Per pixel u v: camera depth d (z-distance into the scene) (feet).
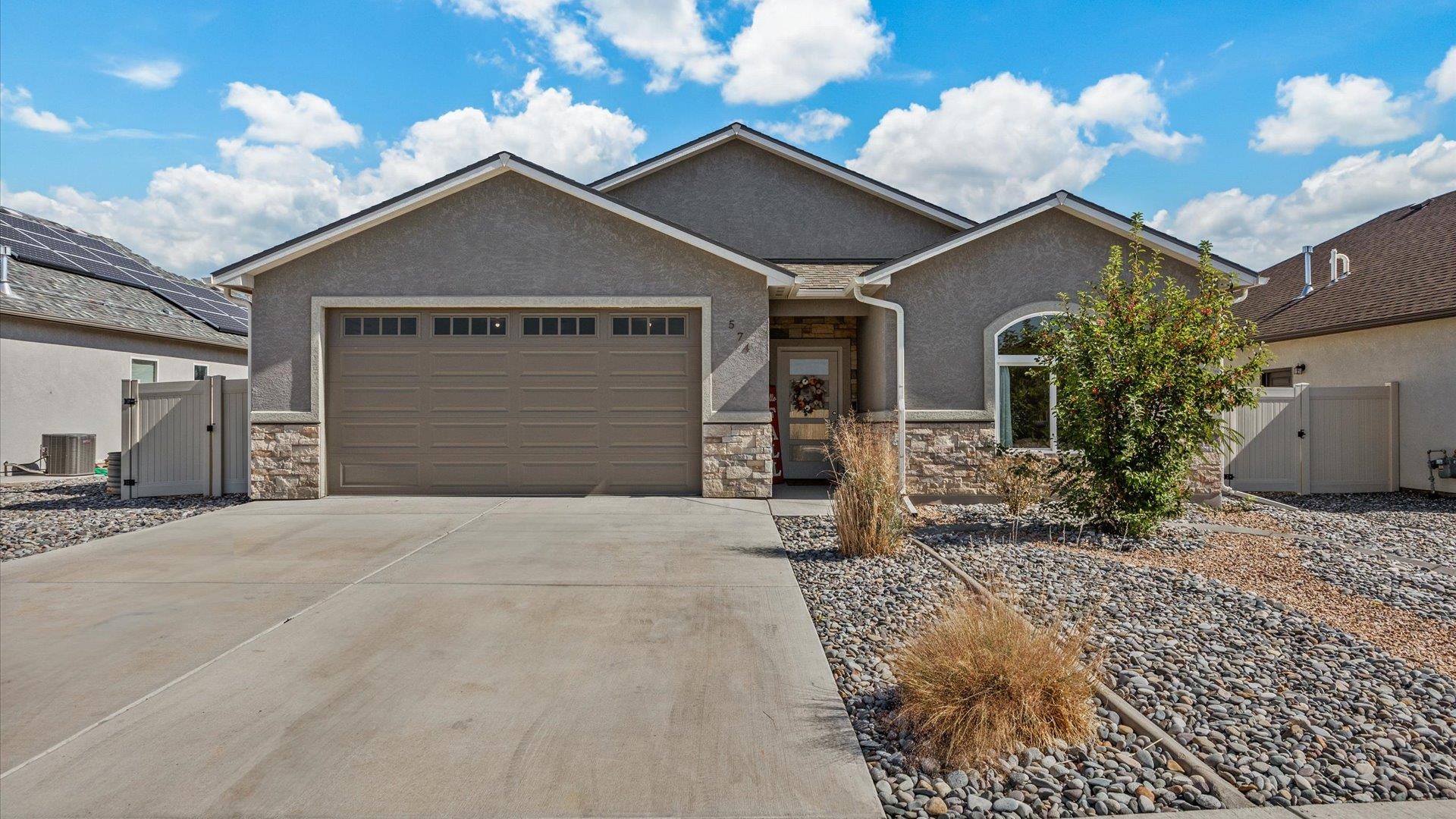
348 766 10.91
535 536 26.68
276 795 10.16
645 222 35.06
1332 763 11.05
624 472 36.42
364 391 36.17
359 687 13.62
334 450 36.19
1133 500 25.98
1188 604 18.30
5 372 50.14
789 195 46.19
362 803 10.00
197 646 15.67
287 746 11.47
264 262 34.60
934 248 35.12
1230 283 29.45
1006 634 12.20
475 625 16.99
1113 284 26.89
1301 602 19.02
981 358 36.09
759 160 46.32
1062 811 10.00
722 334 35.88
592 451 36.35
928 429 35.99
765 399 35.88
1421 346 42.04
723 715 12.55
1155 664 14.47
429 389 36.19
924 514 32.58
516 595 19.35
